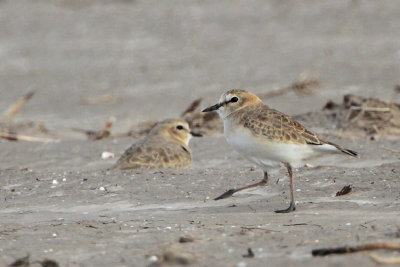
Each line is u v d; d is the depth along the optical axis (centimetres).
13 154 1484
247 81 2288
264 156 945
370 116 1611
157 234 789
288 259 620
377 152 1305
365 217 841
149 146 1277
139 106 2083
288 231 777
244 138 949
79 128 1861
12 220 926
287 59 2541
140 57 2720
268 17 3209
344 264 578
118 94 2267
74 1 3638
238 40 2878
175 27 3145
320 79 2231
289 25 3058
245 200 1000
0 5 3578
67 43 2986
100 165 1351
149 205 993
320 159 1263
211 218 878
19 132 1819
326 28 2967
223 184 1089
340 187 1026
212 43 2855
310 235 741
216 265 615
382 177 1058
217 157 1355
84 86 2405
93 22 3281
